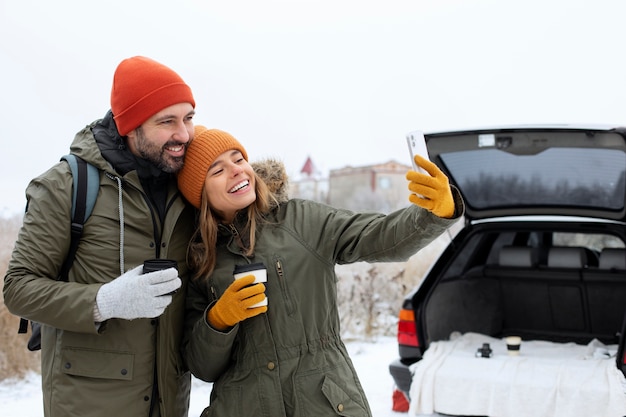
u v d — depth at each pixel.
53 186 2.30
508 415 3.90
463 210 2.20
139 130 2.35
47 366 2.35
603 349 4.61
